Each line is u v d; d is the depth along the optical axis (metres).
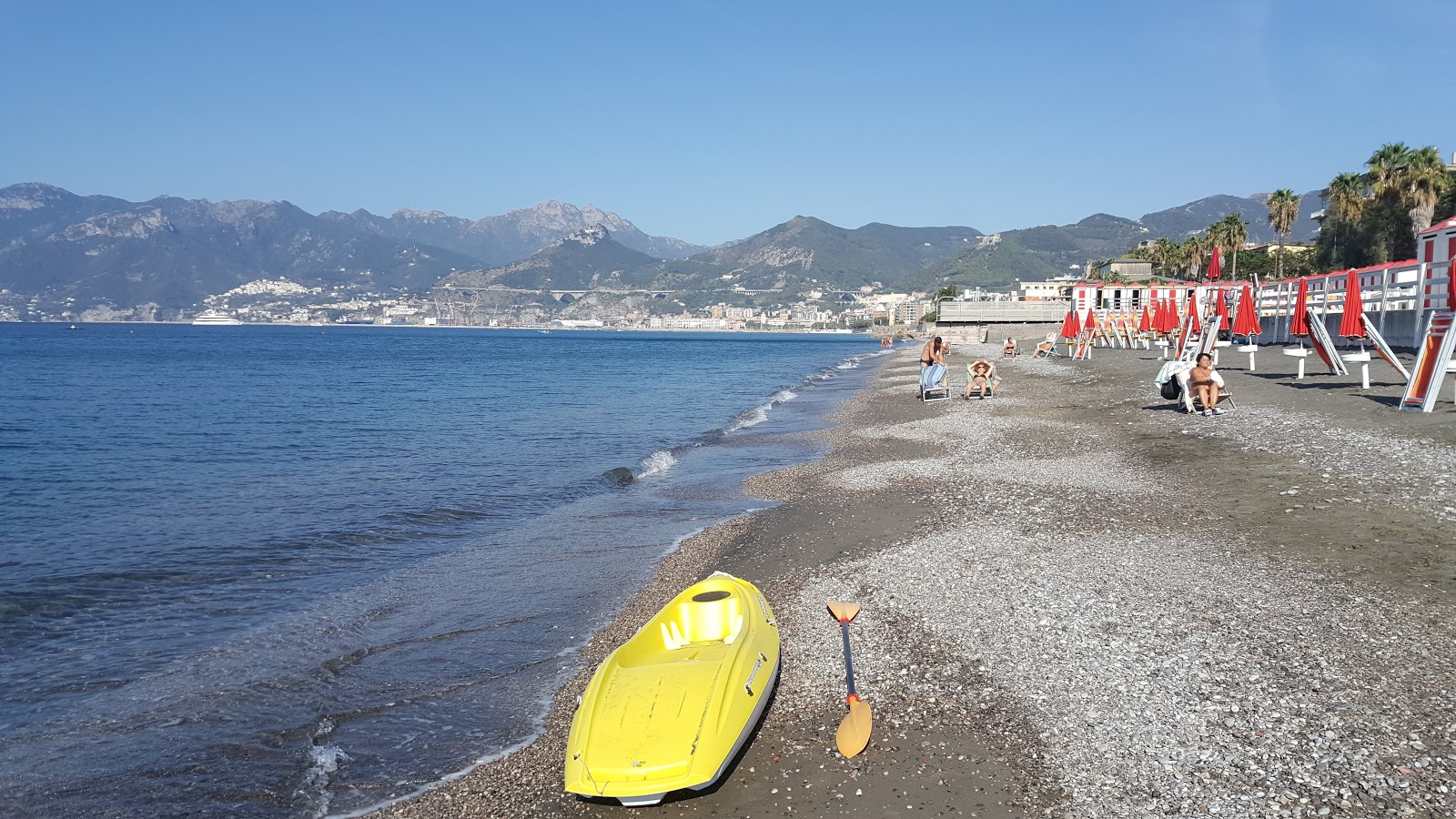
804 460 24.19
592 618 11.59
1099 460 19.58
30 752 8.18
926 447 24.42
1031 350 78.31
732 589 9.45
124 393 52.06
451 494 20.36
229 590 13.08
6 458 26.78
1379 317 35.56
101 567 14.28
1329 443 17.94
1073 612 9.86
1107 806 6.23
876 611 10.62
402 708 9.02
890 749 7.34
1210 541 12.27
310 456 26.86
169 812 7.19
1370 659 8.02
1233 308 46.81
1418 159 65.25
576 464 24.81
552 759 7.77
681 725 6.86
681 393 53.06
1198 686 7.81
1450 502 12.77
